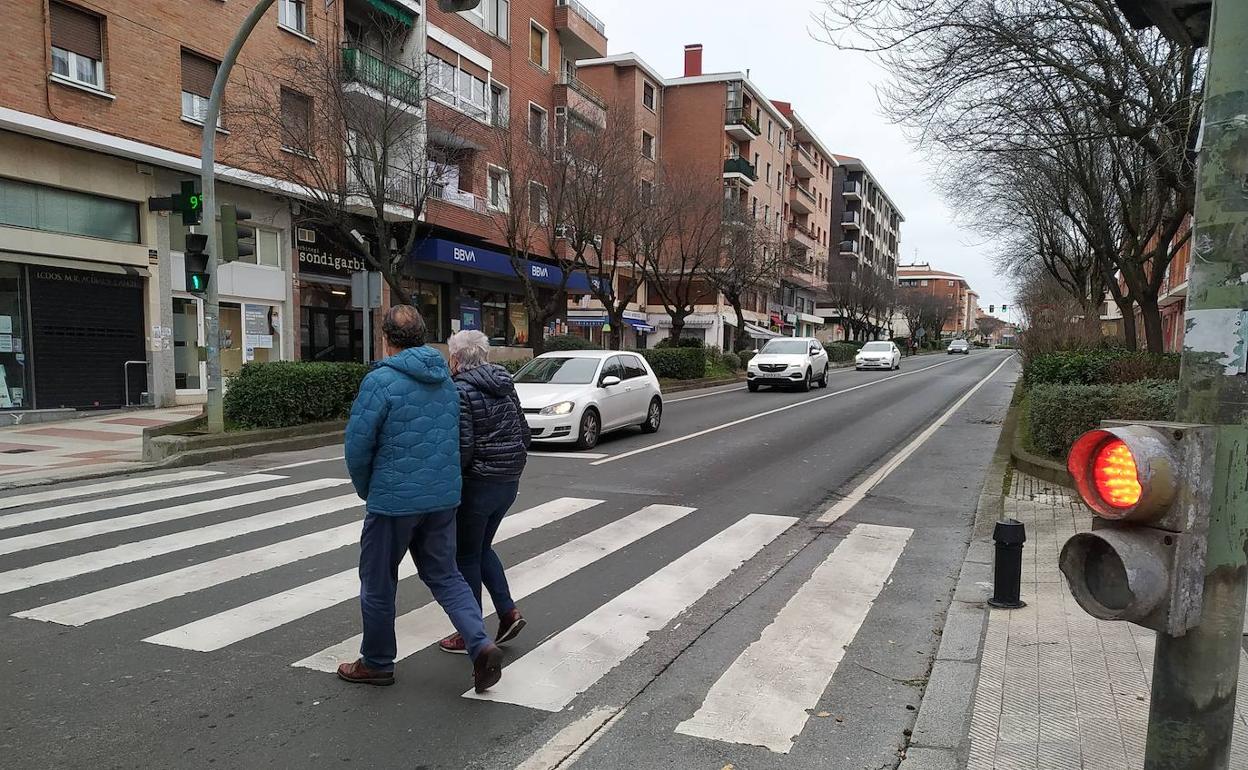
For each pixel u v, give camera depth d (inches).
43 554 227.5
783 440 503.5
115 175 607.2
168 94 624.7
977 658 155.4
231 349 709.9
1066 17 343.9
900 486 351.6
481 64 958.4
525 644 166.2
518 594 198.5
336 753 122.0
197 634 168.2
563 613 185.3
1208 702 80.1
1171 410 317.7
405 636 169.5
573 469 386.3
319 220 674.2
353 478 136.5
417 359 138.3
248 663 154.0
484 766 119.3
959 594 195.3
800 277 2246.6
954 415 670.5
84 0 561.9
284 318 762.8
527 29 1071.0
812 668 155.9
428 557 142.5
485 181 954.1
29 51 532.4
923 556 237.0
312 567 216.5
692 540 253.3
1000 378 1312.7
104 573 209.6
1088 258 994.1
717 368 1221.7
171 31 624.4
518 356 1130.0
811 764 120.7
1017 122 406.3
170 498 309.4
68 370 588.7
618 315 945.5
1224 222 78.2
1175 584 76.8
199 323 687.1
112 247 605.0
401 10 815.7
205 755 120.8
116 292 619.2
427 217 855.1
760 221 1286.9
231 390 467.5
